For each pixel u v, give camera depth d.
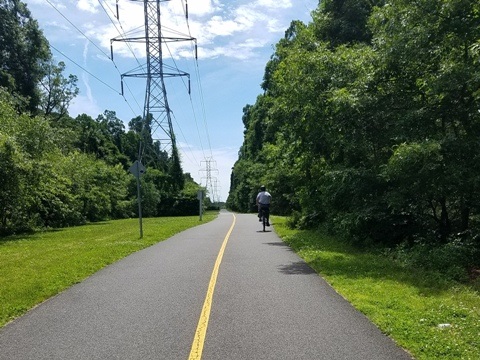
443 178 11.14
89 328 6.09
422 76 12.80
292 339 5.54
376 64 13.48
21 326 6.25
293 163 22.52
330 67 14.55
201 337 5.64
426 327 5.87
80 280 9.57
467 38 11.20
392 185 13.30
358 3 21.81
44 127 27.42
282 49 18.39
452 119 12.33
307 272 10.28
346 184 14.09
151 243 16.97
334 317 6.50
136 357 4.98
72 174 38.16
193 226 28.73
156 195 62.78
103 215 48.78
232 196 113.19
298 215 23.95
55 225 33.25
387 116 13.30
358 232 14.40
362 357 4.91
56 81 55.31
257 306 7.16
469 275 9.76
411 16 12.00
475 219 12.84
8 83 42.19
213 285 8.81
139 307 7.18
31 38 50.12
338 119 13.98
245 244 16.38
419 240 12.92
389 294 7.84
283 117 17.84
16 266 11.63
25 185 24.66
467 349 5.06
